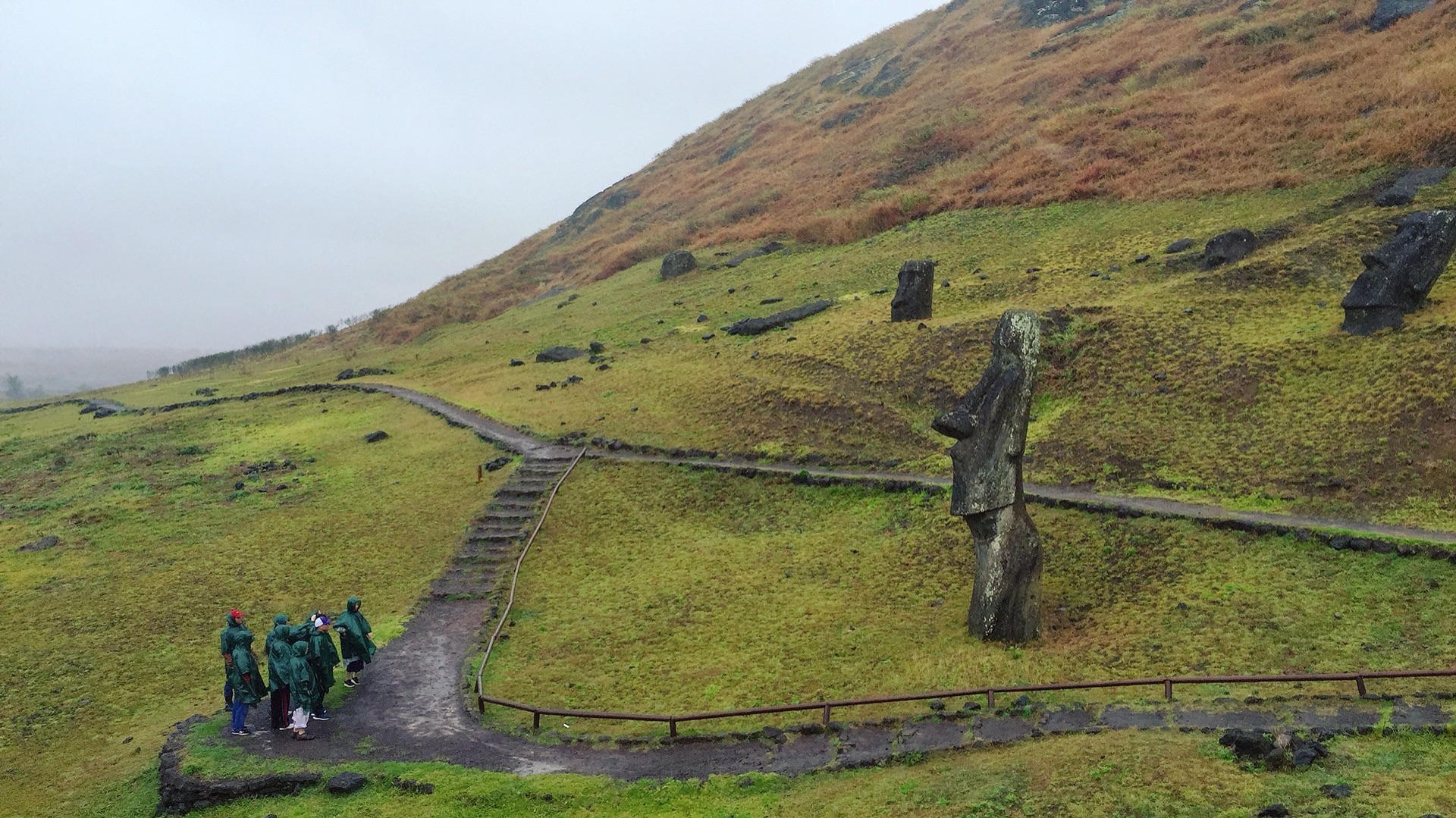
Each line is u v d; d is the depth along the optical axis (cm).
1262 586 2039
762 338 4369
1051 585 2289
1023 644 2052
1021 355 2073
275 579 2905
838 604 2369
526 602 2630
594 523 3078
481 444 3825
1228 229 4006
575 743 1852
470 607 2614
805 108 9894
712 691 2036
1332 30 5681
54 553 3216
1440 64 4519
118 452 4456
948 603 2289
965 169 6034
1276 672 1748
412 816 1596
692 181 9144
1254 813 1234
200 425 4881
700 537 2905
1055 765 1479
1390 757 1361
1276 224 3878
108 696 2305
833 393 3534
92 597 2856
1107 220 4616
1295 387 2789
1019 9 9300
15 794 1916
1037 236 4725
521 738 1886
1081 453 2834
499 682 2175
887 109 8344
